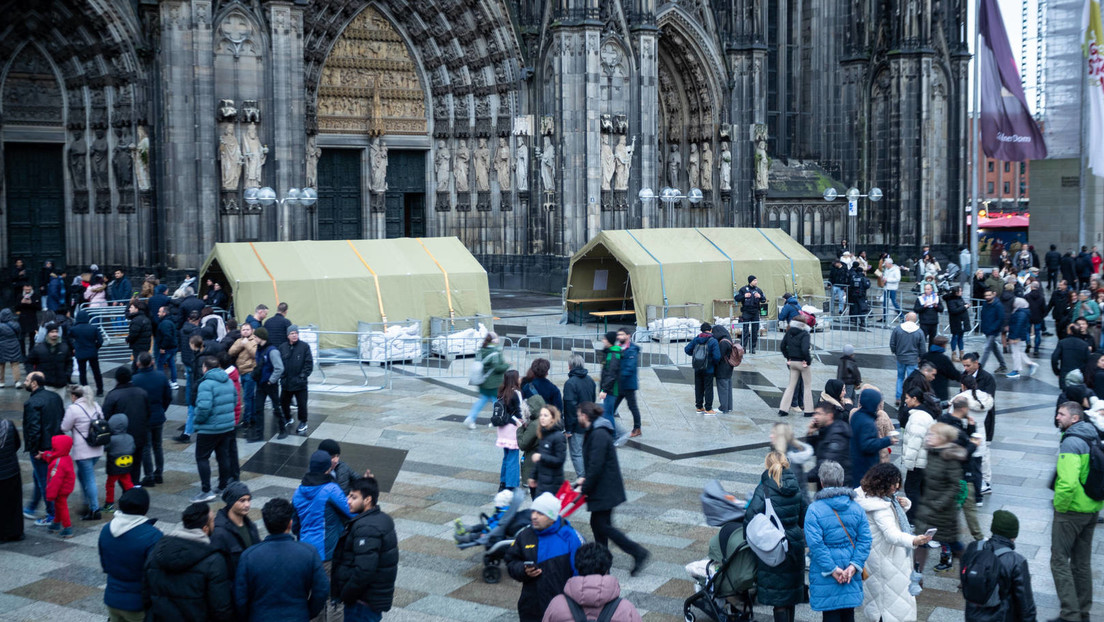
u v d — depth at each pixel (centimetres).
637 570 1548
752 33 6506
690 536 1748
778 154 7700
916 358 2853
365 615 1198
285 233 4788
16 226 4966
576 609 967
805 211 7488
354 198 5944
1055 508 1397
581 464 2039
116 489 2091
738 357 2788
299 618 1093
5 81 4856
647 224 5991
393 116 6003
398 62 5994
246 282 3509
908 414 1783
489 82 6050
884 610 1273
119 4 4750
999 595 1141
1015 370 3434
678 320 4266
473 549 1692
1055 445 2428
